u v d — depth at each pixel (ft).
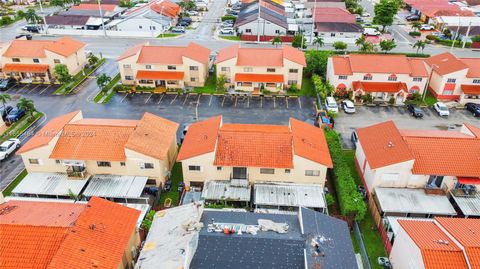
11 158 197.06
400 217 151.94
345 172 168.25
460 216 155.12
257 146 166.71
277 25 362.94
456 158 160.86
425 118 238.48
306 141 169.89
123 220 127.34
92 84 278.87
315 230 118.21
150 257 114.21
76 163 166.40
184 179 170.09
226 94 263.90
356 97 254.27
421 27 398.83
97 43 358.43
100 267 109.60
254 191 162.81
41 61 278.05
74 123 181.88
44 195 162.50
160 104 250.57
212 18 440.86
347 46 352.08
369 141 174.91
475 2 461.78
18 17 433.89
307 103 253.44
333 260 107.76
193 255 108.88
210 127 178.40
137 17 379.35
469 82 251.60
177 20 427.74
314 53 293.02
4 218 125.29
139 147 165.48
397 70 250.57
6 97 229.86
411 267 119.75
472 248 110.73
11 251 111.75
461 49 349.00
